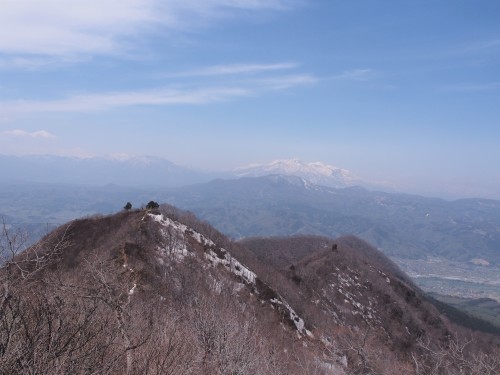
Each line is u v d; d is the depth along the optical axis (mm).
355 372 17109
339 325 63844
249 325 23234
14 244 8609
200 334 15383
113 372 9656
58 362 8102
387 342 65438
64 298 9586
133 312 13828
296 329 47094
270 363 16703
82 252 39875
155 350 11055
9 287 8234
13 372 7488
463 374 13938
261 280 54719
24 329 8219
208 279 44812
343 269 89750
